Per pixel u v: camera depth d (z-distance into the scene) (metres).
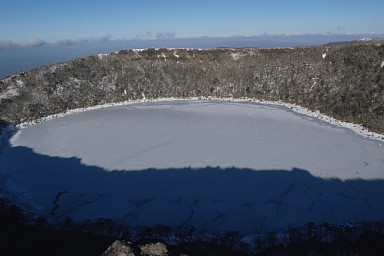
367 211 55.12
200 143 82.44
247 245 44.84
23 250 35.69
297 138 84.25
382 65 101.62
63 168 70.88
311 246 42.72
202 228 51.25
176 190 62.12
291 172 67.50
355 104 96.38
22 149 80.75
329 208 56.03
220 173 67.75
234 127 92.88
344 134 86.12
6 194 61.41
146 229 49.22
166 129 92.56
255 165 70.56
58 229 47.12
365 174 66.25
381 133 84.62
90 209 56.72
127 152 78.06
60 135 89.75
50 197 60.44
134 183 64.69
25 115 102.56
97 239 40.94
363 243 42.41
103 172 69.00
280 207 56.59
